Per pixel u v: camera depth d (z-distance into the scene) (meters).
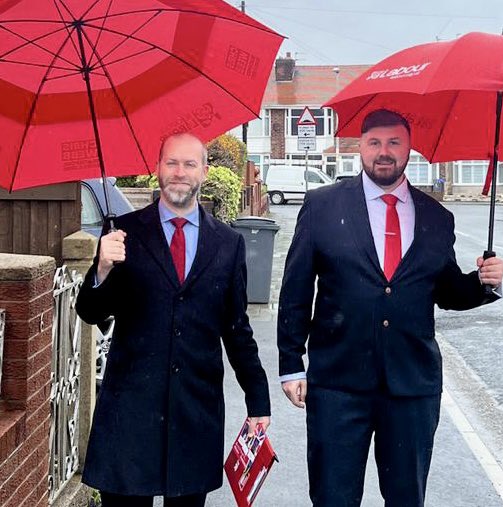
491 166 3.29
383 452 3.23
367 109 3.52
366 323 3.12
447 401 6.56
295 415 6.02
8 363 3.05
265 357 7.77
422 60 2.95
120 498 3.03
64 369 3.92
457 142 3.63
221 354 3.16
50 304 3.38
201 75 3.15
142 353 2.99
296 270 3.28
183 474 2.99
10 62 2.97
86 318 3.03
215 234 3.13
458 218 29.69
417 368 3.17
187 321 3.01
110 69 3.09
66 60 3.00
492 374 7.48
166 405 2.98
